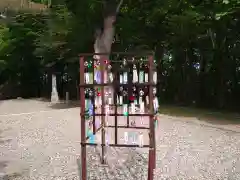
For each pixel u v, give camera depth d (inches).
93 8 521.0
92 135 235.5
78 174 240.7
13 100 935.7
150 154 193.5
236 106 678.5
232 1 415.2
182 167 257.9
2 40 874.8
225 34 623.2
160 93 819.4
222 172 244.8
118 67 251.9
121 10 621.9
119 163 264.5
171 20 587.8
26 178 233.9
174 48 742.5
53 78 862.5
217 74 697.0
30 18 712.4
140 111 213.5
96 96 234.4
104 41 475.2
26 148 330.3
